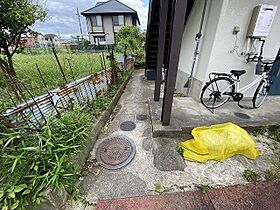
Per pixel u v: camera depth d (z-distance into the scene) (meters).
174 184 1.86
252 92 3.70
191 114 3.13
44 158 1.51
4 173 1.38
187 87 4.23
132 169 2.09
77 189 1.74
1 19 3.61
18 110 1.67
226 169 2.05
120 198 1.71
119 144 2.57
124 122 3.30
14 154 1.47
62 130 1.93
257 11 2.79
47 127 1.70
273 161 2.16
